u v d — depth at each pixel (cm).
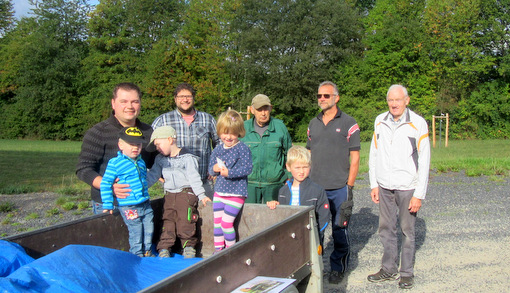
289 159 409
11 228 751
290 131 4112
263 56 3800
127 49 4472
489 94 3797
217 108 3894
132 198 345
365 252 606
